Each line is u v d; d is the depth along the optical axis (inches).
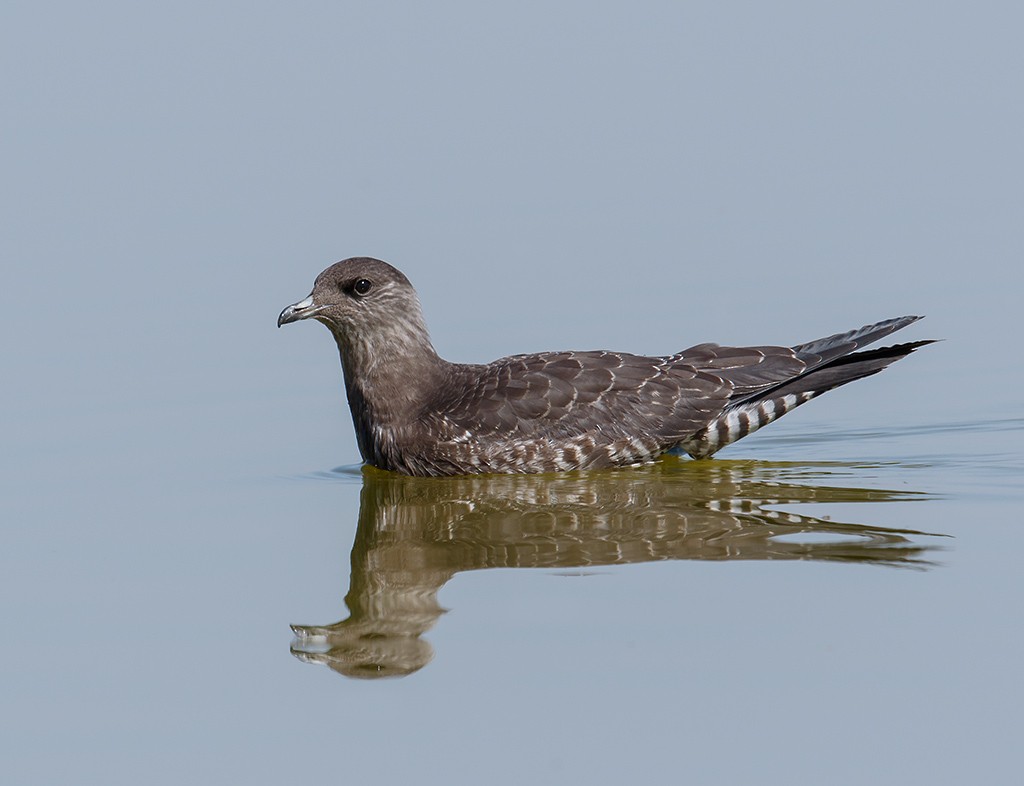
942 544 518.6
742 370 633.6
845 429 691.4
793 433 689.0
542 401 618.5
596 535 547.2
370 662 459.8
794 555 513.3
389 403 639.8
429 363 646.5
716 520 557.0
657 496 592.7
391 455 641.6
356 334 640.4
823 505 570.9
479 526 566.6
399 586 508.1
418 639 472.7
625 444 622.2
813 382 633.0
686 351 645.9
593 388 622.5
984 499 570.9
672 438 626.5
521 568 516.7
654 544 533.6
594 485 611.2
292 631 485.4
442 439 624.4
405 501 602.5
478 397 625.3
